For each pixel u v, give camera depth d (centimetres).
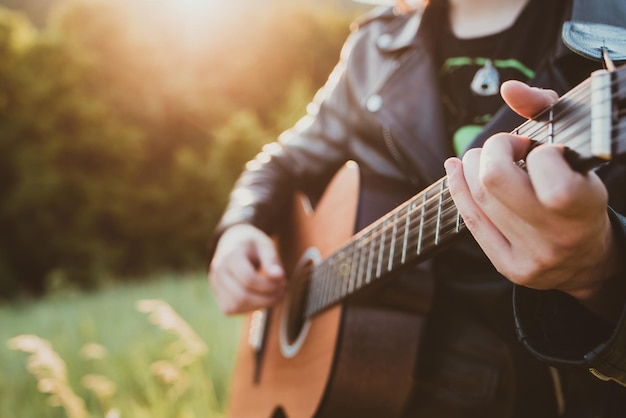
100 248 1786
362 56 150
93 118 1836
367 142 142
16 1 3356
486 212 65
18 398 342
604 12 100
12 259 1792
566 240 61
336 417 131
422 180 126
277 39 2275
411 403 126
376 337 126
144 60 2027
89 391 313
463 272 117
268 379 169
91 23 2012
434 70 127
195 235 1852
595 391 99
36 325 610
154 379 314
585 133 58
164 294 687
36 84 1822
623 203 93
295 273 164
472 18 125
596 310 71
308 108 182
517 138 64
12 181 1845
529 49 115
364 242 117
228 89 2191
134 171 1911
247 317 204
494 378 111
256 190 175
